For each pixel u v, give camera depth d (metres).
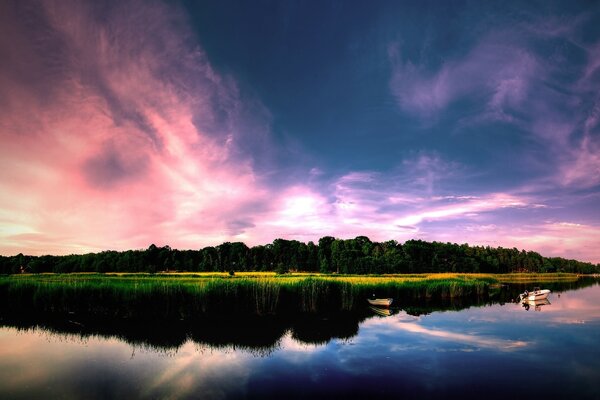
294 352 22.42
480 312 38.94
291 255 122.88
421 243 142.38
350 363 20.47
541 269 167.50
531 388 17.06
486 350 23.12
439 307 42.75
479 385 17.41
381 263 108.19
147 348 22.94
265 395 16.22
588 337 26.81
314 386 17.20
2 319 30.56
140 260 101.06
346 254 116.44
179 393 16.33
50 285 37.28
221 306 35.97
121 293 35.44
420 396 16.19
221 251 119.75
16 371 18.83
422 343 24.73
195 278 56.25
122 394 16.12
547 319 34.53
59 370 19.00
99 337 25.44
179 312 33.41
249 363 20.36
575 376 18.53
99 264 100.06
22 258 101.94
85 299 35.38
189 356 21.45
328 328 28.78
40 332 26.61
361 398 16.00
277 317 32.25
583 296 60.09
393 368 19.73
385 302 38.59
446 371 19.23
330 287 44.72
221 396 16.05
